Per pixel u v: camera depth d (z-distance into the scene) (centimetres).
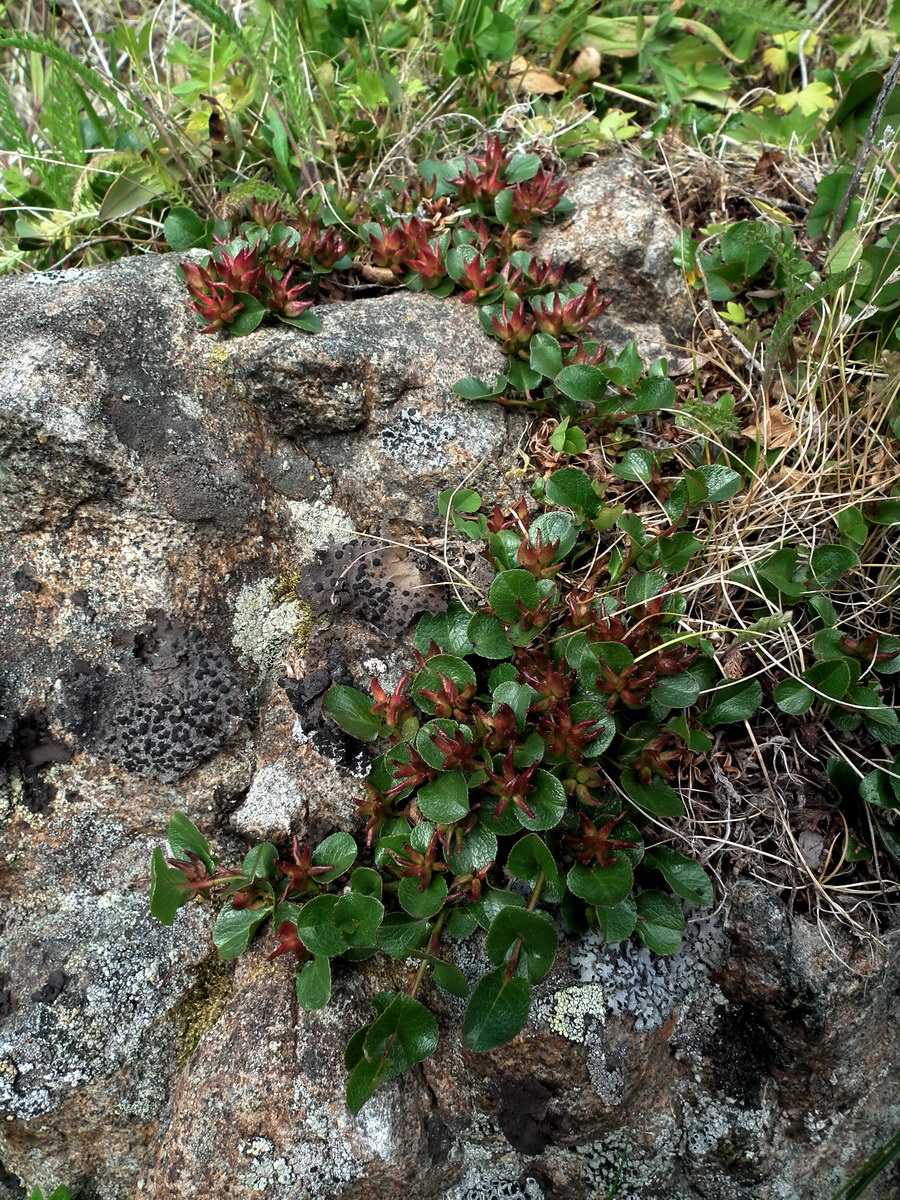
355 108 34
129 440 25
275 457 27
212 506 25
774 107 36
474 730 23
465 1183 25
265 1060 23
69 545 25
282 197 31
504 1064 24
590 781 23
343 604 26
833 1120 24
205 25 39
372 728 25
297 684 26
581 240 30
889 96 29
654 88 36
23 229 32
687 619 25
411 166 33
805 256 31
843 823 25
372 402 26
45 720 24
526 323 27
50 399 24
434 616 26
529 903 23
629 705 24
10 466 24
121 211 31
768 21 35
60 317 25
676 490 26
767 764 25
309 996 22
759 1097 25
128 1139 24
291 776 25
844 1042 24
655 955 24
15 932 24
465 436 27
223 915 24
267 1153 23
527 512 26
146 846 25
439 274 28
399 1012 22
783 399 28
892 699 26
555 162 31
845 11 39
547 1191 25
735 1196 25
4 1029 23
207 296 26
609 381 27
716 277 29
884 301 27
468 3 33
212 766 25
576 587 26
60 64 32
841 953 24
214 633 25
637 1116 24
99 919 24
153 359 26
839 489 27
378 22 34
